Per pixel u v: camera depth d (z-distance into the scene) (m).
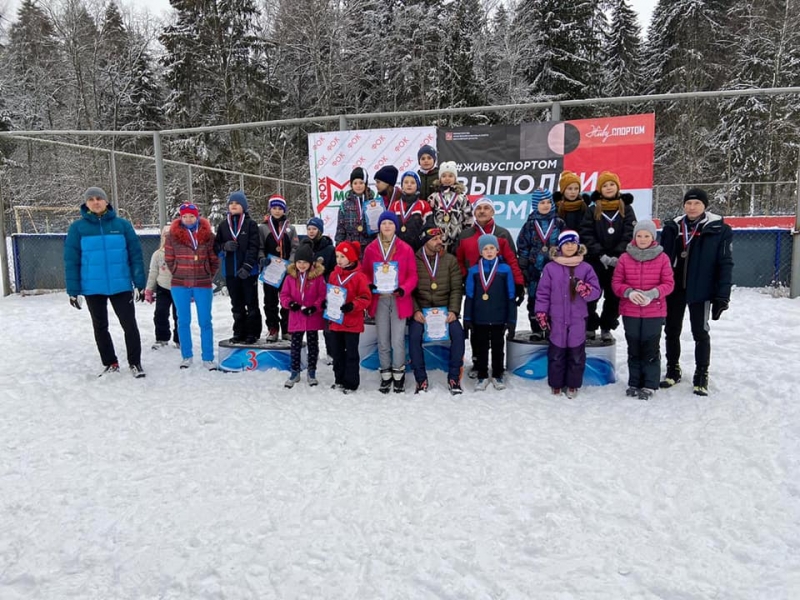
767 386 4.77
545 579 2.37
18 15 30.62
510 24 28.38
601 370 5.11
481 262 5.00
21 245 10.94
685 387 4.95
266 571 2.44
